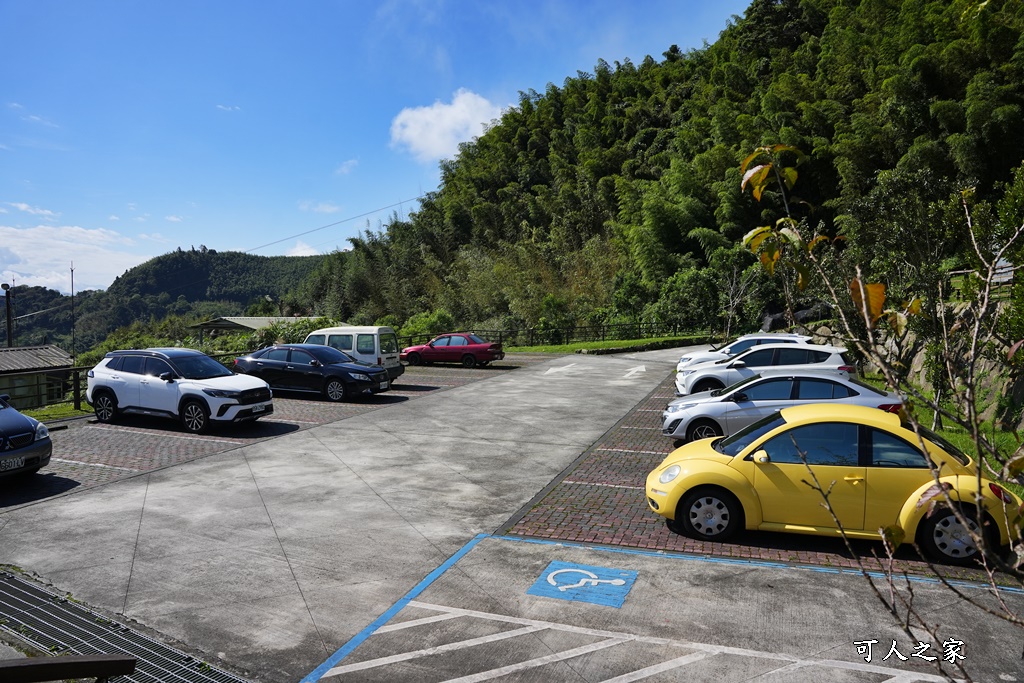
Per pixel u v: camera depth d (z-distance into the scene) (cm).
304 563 689
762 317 3381
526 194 6272
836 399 1040
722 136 4922
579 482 989
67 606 599
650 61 9462
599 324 3878
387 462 1114
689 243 4347
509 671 487
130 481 1002
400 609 587
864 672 478
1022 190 1019
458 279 5172
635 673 480
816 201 4241
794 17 7925
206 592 624
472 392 1936
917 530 663
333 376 1770
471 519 824
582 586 627
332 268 7512
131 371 1452
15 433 963
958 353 1267
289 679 483
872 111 4100
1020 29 3325
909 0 4369
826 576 642
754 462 716
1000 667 480
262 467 1083
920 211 1431
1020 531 183
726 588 618
